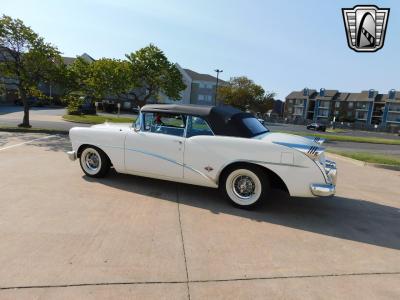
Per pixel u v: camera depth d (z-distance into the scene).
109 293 2.47
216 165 4.57
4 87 13.23
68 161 6.98
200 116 4.74
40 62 11.92
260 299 2.53
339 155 11.13
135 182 5.57
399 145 23.77
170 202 4.69
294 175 4.21
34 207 4.13
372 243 3.78
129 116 32.03
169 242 3.41
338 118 79.31
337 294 2.67
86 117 22.89
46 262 2.85
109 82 22.48
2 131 11.92
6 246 3.09
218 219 4.16
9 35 11.45
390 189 6.65
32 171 5.93
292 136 5.02
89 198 4.62
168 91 24.45
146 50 23.45
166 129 4.95
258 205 4.49
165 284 2.64
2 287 2.46
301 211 4.74
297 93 88.88
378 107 77.31
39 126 15.25
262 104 62.44
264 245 3.50
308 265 3.13
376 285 2.86
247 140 4.42
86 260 2.93
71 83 13.16
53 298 2.37
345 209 5.02
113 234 3.50
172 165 4.87
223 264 3.03
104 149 5.40
